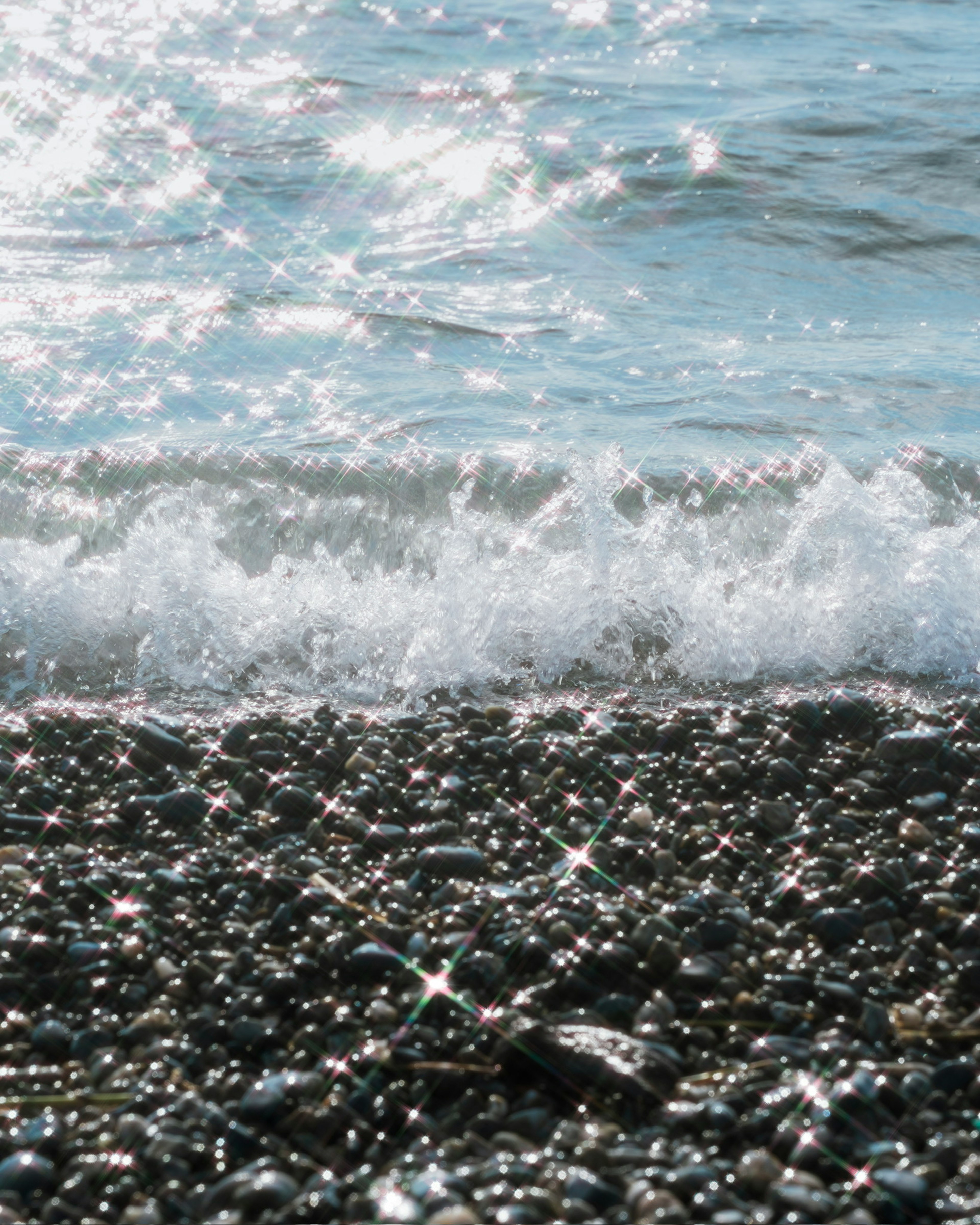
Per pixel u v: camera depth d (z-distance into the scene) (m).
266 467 7.81
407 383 9.34
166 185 14.50
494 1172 3.27
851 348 10.16
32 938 4.24
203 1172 3.34
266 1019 3.93
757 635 6.95
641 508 7.61
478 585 7.04
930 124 16.36
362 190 14.50
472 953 4.16
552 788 5.29
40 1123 3.46
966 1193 3.23
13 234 12.66
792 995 4.03
